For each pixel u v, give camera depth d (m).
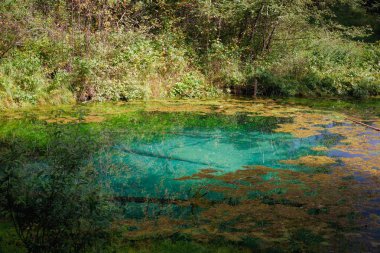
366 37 19.75
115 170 6.13
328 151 7.23
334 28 19.05
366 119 10.20
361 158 6.76
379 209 4.61
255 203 4.81
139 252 3.53
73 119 9.40
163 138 8.20
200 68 14.63
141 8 15.22
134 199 4.97
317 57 16.42
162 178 5.83
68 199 3.07
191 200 4.96
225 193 5.20
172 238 3.87
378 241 3.87
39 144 6.84
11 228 3.81
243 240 3.85
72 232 3.13
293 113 10.93
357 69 16.00
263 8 15.18
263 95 14.38
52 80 11.81
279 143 7.84
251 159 6.81
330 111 11.34
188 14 16.03
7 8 11.73
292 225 4.20
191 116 10.41
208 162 6.65
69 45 12.29
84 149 3.71
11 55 11.71
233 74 14.40
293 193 5.14
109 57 12.82
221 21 15.92
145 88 12.89
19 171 3.20
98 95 12.13
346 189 5.27
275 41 16.23
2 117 9.45
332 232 4.04
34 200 3.05
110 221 3.56
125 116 10.14
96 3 13.98
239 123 9.64
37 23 12.10
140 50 13.27
